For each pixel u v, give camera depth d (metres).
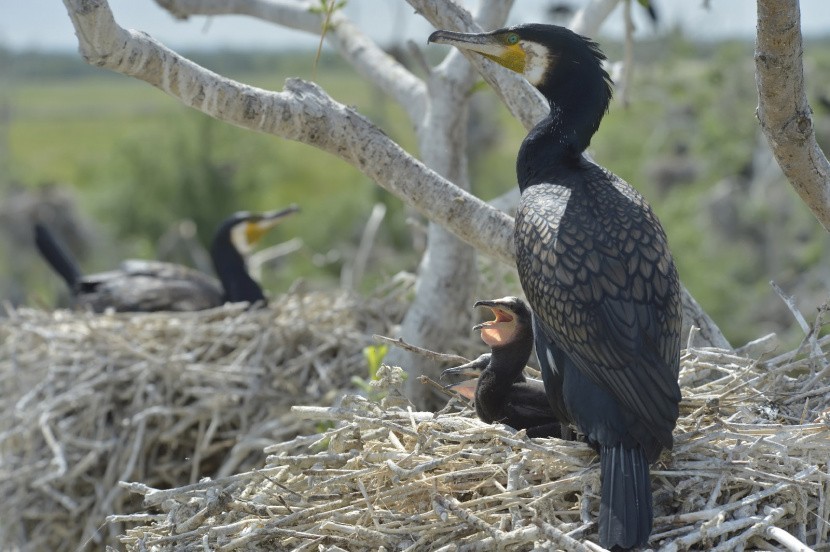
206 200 32.38
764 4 6.40
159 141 33.16
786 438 6.96
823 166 7.30
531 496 6.76
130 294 14.08
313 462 7.31
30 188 32.09
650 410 6.68
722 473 6.76
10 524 11.11
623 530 6.30
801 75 6.79
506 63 8.22
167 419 11.38
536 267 7.24
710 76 24.81
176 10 12.35
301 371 12.05
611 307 6.93
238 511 7.09
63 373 11.92
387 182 8.31
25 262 27.22
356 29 12.02
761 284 21.56
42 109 89.06
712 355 8.40
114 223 31.83
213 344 12.52
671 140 30.83
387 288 13.38
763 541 6.48
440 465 7.02
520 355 8.09
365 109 35.12
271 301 14.98
